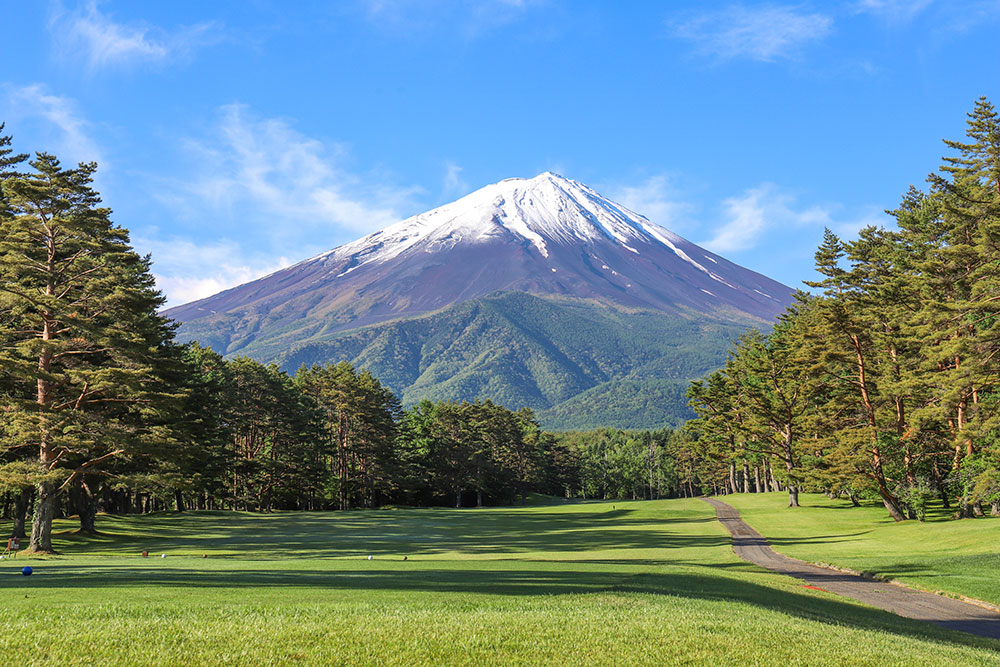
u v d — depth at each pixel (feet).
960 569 96.07
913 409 168.55
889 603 76.84
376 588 55.57
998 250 130.31
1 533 154.92
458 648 33.14
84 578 59.16
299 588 54.19
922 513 168.86
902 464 179.52
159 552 127.44
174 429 142.00
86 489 142.72
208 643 31.63
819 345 185.88
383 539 161.89
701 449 317.83
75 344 115.96
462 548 145.38
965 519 155.22
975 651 46.01
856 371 185.78
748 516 222.89
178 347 164.14
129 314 120.16
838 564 111.04
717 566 110.52
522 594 54.24
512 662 31.71
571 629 38.06
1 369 110.93
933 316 135.23
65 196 117.50
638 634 37.70
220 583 56.90
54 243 116.67
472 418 404.77
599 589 59.82
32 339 112.57
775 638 39.60
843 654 37.45
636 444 643.45
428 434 382.63
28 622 34.01
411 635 34.81
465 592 54.70
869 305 176.86
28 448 132.77
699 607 49.96
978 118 138.21
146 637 32.04
